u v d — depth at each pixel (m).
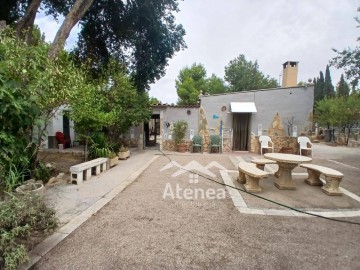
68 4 11.34
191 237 3.62
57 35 7.52
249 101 14.20
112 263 2.94
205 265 2.93
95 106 8.73
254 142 13.74
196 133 14.45
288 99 14.02
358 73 11.45
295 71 16.59
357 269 2.89
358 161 11.06
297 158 6.25
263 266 2.93
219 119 14.34
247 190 5.97
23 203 2.93
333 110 20.16
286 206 5.01
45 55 5.18
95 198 5.32
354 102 19.03
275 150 13.59
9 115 4.13
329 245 3.45
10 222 2.67
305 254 3.20
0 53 4.40
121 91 11.20
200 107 14.41
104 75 11.67
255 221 4.24
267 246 3.39
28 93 4.36
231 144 14.01
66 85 6.41
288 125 14.03
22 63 4.30
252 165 6.76
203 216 4.43
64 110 7.51
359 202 5.34
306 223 4.20
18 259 2.55
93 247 3.29
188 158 11.44
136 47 14.13
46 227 3.16
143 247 3.32
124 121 11.48
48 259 2.99
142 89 14.66
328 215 4.55
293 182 6.98
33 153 5.86
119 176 7.51
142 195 5.64
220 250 3.27
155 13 12.52
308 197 5.67
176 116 14.50
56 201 4.83
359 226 4.11
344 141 20.52
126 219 4.24
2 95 3.62
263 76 34.66
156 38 13.62
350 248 3.37
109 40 14.06
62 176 7.16
